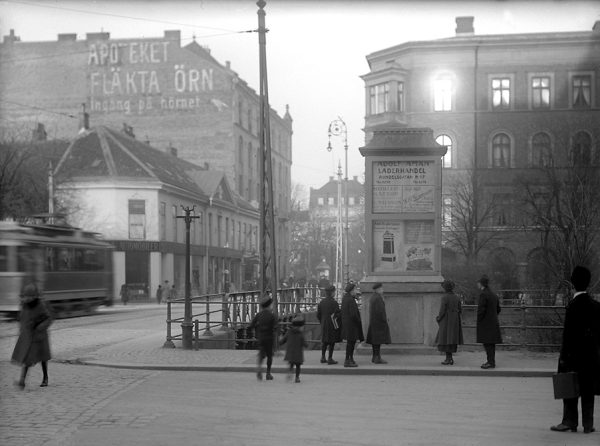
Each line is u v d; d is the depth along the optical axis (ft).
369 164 57.11
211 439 27.81
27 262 95.04
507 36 171.83
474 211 142.92
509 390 41.27
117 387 41.55
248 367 49.67
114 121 239.09
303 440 27.68
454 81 174.19
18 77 230.07
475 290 116.78
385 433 29.04
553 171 94.43
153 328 84.23
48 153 179.83
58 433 28.86
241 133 255.50
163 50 240.32
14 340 70.69
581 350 29.04
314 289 114.73
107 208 175.32
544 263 75.20
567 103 167.43
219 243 229.04
